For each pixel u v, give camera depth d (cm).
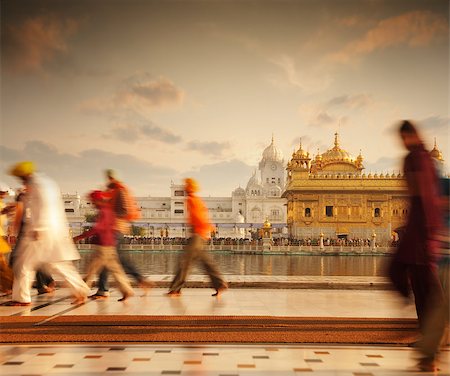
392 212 5481
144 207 10169
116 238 957
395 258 546
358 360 538
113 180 968
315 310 870
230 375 481
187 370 496
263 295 1084
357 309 886
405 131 546
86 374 479
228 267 2494
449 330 605
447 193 586
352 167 6269
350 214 5497
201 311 844
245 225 7025
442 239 600
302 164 5759
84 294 913
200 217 1019
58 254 878
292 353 564
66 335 639
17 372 484
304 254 4438
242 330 682
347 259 3569
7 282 998
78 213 9275
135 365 511
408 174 534
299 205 5544
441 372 499
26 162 860
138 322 730
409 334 662
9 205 999
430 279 526
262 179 11231
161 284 1254
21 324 711
